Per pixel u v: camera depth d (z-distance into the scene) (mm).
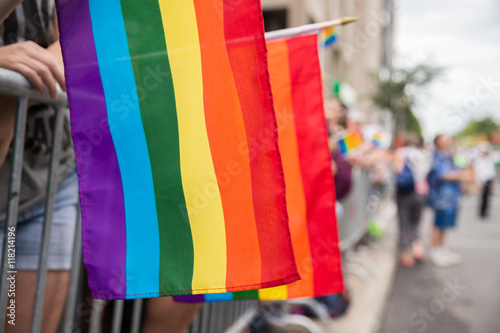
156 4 1088
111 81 1076
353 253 5707
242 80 1072
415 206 6711
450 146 7145
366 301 4641
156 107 1086
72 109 1065
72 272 1411
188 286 1069
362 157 6195
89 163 1068
